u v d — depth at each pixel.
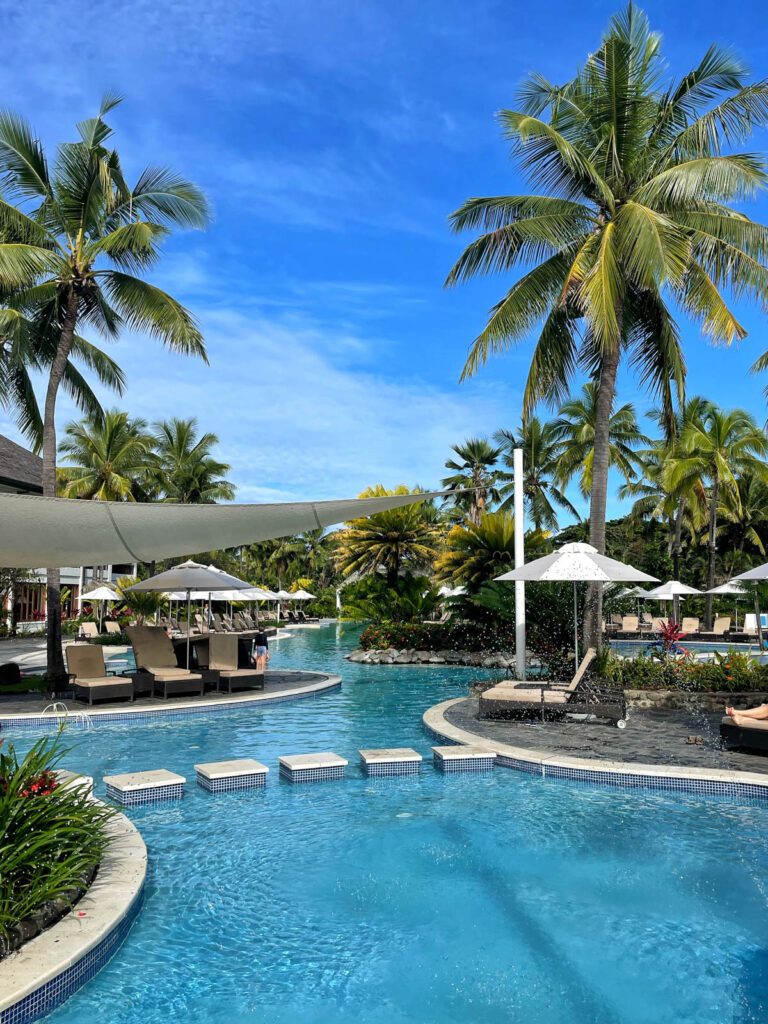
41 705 12.71
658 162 14.26
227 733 10.98
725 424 32.94
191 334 15.31
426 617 29.94
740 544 46.03
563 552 11.42
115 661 22.56
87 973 3.97
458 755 8.52
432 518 49.28
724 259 14.02
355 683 17.30
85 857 4.64
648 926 4.81
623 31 13.91
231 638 14.84
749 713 8.93
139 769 8.76
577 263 13.34
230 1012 3.78
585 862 5.85
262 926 4.76
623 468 37.53
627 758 8.46
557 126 14.92
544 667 18.03
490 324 14.96
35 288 15.10
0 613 32.53
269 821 6.82
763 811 7.06
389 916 4.92
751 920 4.89
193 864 5.79
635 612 35.88
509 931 4.73
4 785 4.71
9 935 3.86
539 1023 3.71
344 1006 3.86
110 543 7.51
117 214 15.70
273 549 71.38
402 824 6.74
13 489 16.61
